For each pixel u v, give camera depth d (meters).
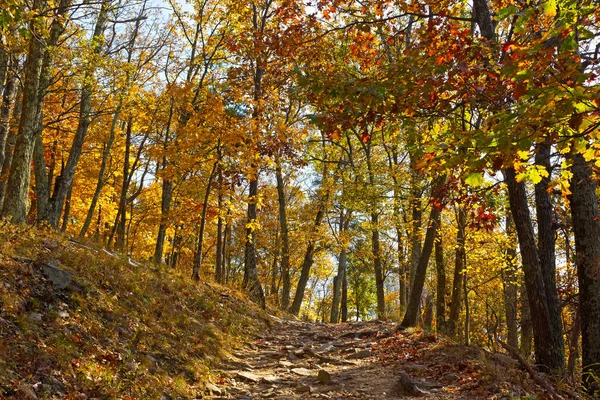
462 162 4.85
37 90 10.74
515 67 4.39
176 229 21.28
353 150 25.44
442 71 5.48
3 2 5.86
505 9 4.89
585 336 8.54
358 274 40.59
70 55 12.62
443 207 8.83
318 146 25.53
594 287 8.49
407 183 17.20
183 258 35.03
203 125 13.62
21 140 10.28
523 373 7.32
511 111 4.89
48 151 21.00
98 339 6.80
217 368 8.79
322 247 26.62
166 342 8.23
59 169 25.22
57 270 7.61
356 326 15.59
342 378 8.37
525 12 4.84
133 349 7.23
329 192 24.20
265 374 8.80
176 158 13.91
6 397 4.50
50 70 12.48
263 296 18.14
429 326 14.04
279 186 25.78
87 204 25.05
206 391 7.33
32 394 4.73
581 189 8.67
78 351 6.14
